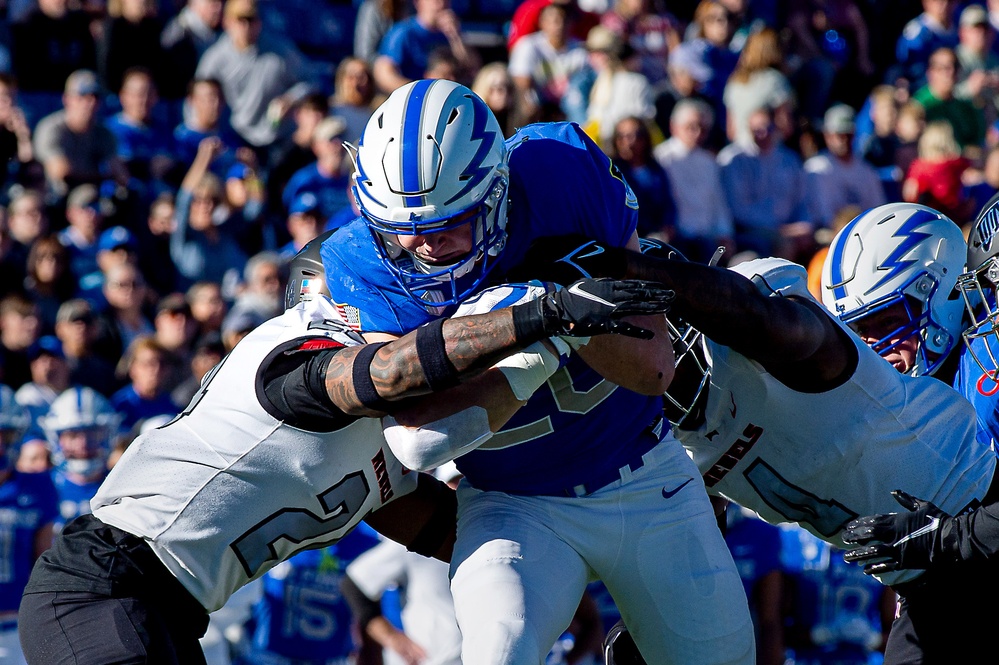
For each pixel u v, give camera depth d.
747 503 12.02
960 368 12.63
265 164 29.53
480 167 9.95
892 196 32.44
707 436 11.66
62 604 11.01
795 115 31.22
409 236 10.02
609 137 27.75
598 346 9.80
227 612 18.53
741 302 9.99
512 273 10.19
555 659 17.97
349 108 28.59
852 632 18.97
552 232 10.41
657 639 11.06
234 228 26.95
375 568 17.53
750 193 29.36
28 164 26.75
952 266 12.41
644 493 10.91
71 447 20.02
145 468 11.18
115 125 28.64
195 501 10.94
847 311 12.41
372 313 10.65
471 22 38.00
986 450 11.63
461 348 9.15
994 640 11.15
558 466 10.80
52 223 26.09
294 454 10.77
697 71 32.78
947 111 33.25
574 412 10.62
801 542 18.97
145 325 25.41
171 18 32.78
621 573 10.98
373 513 12.07
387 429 10.02
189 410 11.30
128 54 29.86
